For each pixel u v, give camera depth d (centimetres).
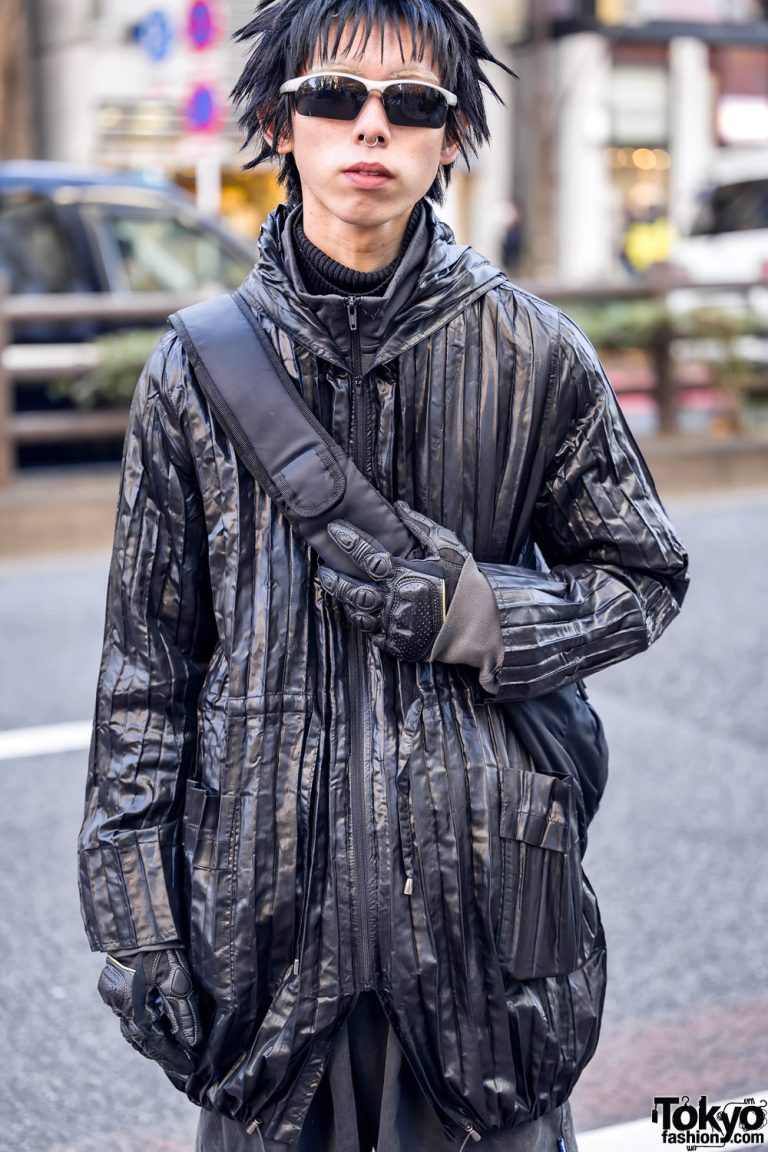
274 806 174
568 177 2395
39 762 529
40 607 749
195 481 180
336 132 170
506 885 177
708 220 1611
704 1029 349
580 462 183
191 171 1983
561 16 2330
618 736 556
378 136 167
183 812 182
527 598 175
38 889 430
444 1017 175
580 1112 314
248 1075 176
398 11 169
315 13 170
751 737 555
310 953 174
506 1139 185
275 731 175
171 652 182
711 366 1129
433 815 173
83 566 850
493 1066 178
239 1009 176
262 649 175
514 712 181
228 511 177
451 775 174
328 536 174
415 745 174
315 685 175
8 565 857
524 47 2339
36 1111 322
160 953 178
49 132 2147
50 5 2122
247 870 174
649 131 2500
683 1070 331
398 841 173
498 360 179
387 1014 175
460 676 179
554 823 178
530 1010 180
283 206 187
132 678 181
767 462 1099
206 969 177
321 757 174
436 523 178
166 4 1959
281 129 180
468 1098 176
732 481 1090
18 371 918
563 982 184
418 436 179
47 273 946
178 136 1966
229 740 175
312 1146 187
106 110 2027
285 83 175
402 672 176
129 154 2017
